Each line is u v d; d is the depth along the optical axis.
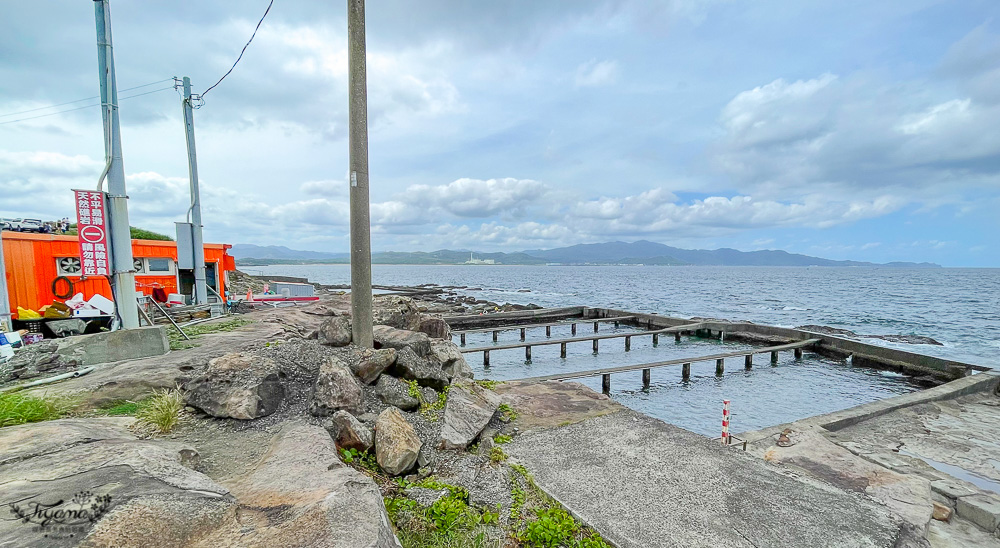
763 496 4.23
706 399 14.16
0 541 1.99
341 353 6.11
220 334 9.02
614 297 57.66
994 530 4.79
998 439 8.14
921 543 3.77
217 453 3.70
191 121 13.67
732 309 43.12
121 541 2.08
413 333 7.40
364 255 6.44
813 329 27.45
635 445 5.30
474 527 3.57
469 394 6.21
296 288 20.19
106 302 9.37
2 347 6.49
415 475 4.23
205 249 16.09
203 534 2.29
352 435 4.18
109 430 3.85
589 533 3.65
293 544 2.22
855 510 4.05
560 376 13.98
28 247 10.45
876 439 8.11
